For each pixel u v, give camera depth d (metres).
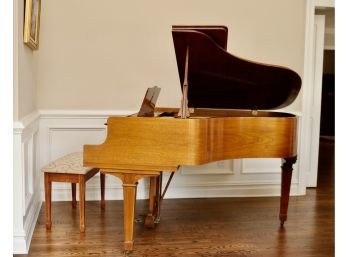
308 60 4.63
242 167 4.62
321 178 5.70
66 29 4.21
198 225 3.61
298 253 2.97
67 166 3.38
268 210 4.09
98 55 4.28
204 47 2.85
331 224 3.66
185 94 2.87
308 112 4.69
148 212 3.77
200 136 2.71
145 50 4.34
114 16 4.26
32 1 3.26
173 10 4.34
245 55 4.50
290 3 4.53
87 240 3.19
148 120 2.74
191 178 4.55
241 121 3.00
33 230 3.39
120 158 2.79
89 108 4.32
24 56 3.20
